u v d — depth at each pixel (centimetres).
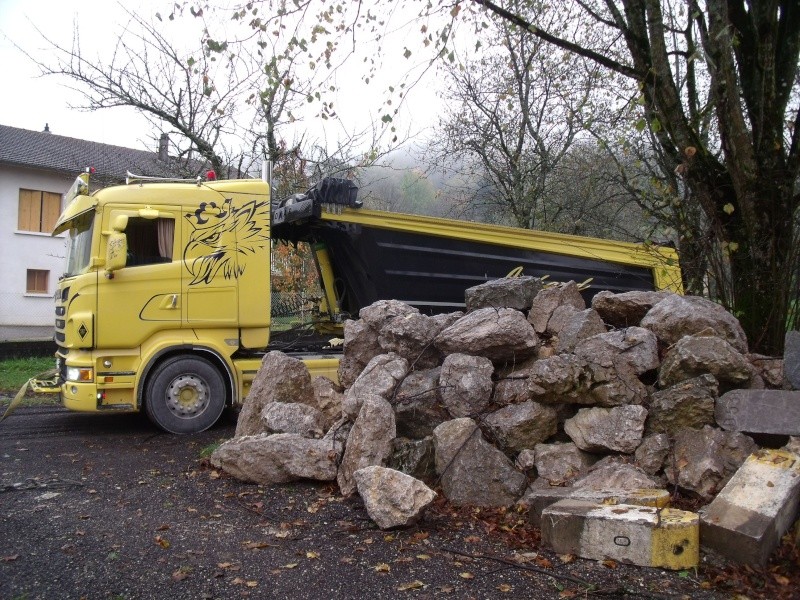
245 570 395
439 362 620
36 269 2381
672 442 483
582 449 505
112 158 2514
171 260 850
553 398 523
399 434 573
